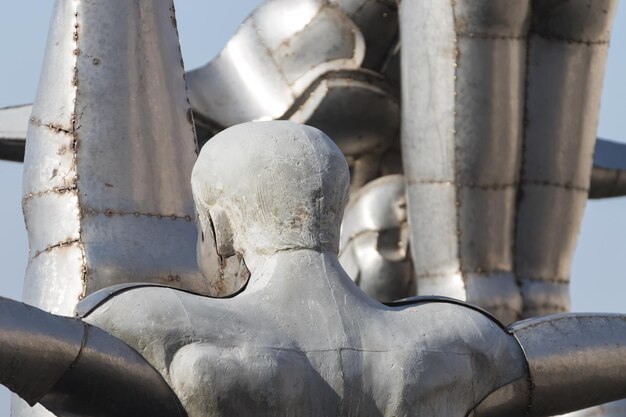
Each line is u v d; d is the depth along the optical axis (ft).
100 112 36.63
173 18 38.04
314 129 28.09
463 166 52.80
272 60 59.16
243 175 27.43
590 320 29.09
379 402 26.63
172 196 36.58
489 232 53.11
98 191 36.14
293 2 59.31
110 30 37.24
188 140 37.24
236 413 25.91
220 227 27.73
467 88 52.54
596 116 55.42
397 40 58.80
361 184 60.39
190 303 26.48
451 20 52.47
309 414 26.21
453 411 27.22
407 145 53.72
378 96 58.54
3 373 25.44
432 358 27.07
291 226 27.40
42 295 35.76
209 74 59.77
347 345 26.68
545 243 54.49
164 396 26.08
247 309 26.68
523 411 28.60
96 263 35.47
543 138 54.49
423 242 53.47
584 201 55.47
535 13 54.03
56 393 25.96
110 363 25.88
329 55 58.85
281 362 26.20
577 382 28.60
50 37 37.52
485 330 27.89
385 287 58.70
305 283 27.07
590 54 54.90
